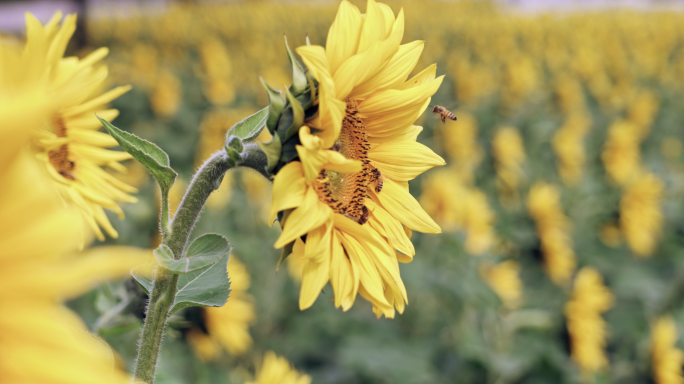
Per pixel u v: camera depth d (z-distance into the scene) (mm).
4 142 554
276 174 1348
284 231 1283
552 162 9430
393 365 4711
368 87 1553
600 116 12422
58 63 1553
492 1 28297
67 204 1577
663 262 7215
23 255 594
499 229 5930
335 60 1397
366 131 1621
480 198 5879
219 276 1408
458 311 5000
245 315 3852
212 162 1366
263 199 6652
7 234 586
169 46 16719
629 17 23547
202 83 12305
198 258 1243
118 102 10461
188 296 1377
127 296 2199
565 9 26922
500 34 18672
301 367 5266
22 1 29000
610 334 6109
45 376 620
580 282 5164
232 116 8461
